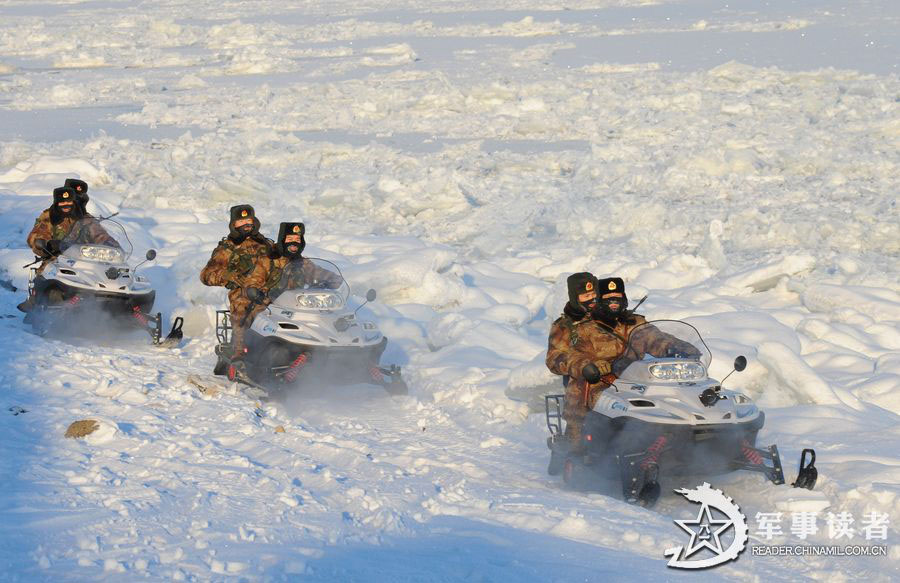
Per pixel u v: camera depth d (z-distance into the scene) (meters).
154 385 34.44
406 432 31.11
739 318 40.94
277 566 17.91
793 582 18.88
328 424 31.77
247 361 35.31
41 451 26.16
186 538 19.66
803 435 29.88
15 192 79.19
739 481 25.64
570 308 27.72
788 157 97.44
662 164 99.50
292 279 35.69
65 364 36.69
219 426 29.95
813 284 51.62
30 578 16.88
